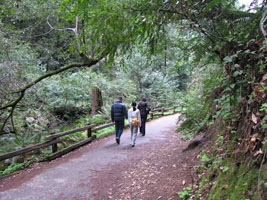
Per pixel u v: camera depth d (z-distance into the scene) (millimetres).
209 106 6016
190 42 3582
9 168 4738
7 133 7398
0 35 6551
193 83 9031
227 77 3104
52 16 8133
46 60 12250
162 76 18156
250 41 2574
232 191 2246
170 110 17953
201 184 3053
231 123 3125
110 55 3312
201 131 6066
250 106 2617
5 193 3564
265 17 2219
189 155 4613
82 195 3516
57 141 5695
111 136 8453
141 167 4641
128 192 3562
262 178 1939
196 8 2791
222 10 2977
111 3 2539
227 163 2717
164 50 3828
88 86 12102
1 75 6457
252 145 2355
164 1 2572
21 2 7625
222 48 2996
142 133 8203
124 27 2818
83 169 4680
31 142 7031
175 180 3643
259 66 2551
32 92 8016
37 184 3922
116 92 14516
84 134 8492
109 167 4781
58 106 10922
